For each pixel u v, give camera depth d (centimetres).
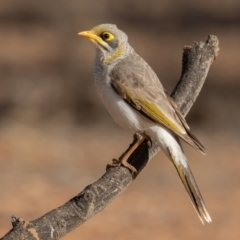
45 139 2073
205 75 876
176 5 4203
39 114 2258
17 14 3881
